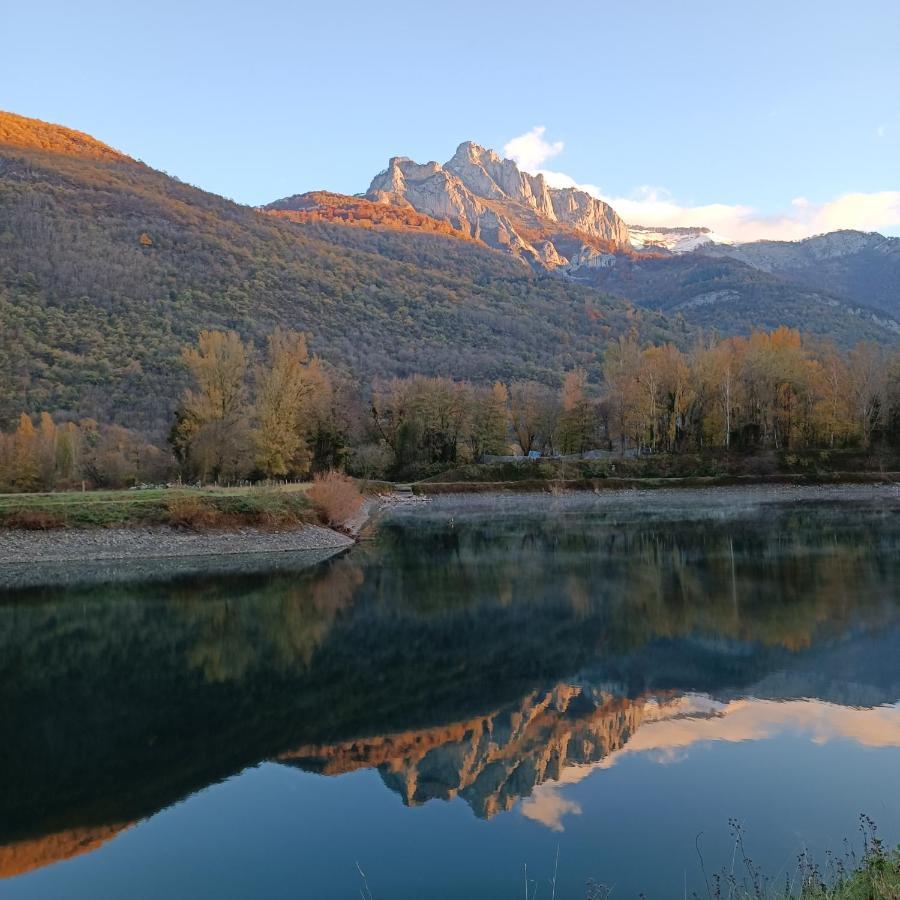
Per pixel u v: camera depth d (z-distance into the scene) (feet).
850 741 55.88
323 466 289.53
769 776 50.08
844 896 30.27
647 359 342.23
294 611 109.09
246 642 92.02
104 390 379.76
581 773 51.52
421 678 75.36
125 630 98.63
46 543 152.76
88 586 128.47
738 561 141.79
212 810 47.57
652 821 44.27
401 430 334.44
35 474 242.17
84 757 56.75
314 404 287.07
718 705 64.64
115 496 172.96
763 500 270.05
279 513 178.70
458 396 347.36
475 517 247.29
